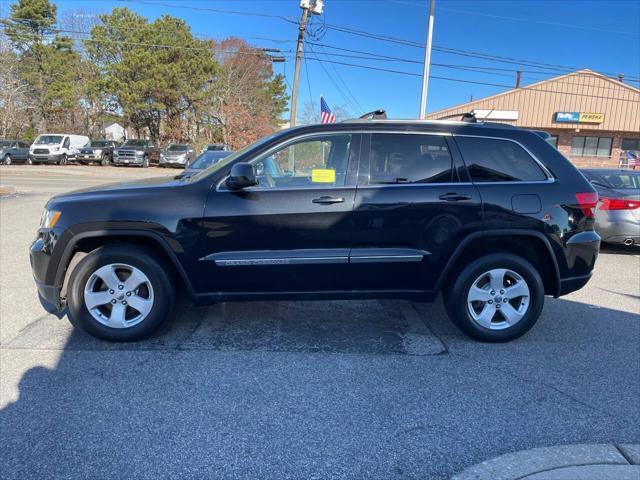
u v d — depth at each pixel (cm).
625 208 752
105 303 383
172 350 381
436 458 255
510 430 281
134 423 281
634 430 282
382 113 429
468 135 398
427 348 395
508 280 407
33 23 3984
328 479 238
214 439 268
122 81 3569
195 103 3706
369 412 298
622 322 464
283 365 359
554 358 379
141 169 2988
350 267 384
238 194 376
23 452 253
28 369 345
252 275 382
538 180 398
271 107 4928
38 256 376
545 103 3281
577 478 236
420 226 382
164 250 381
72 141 3234
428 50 1588
